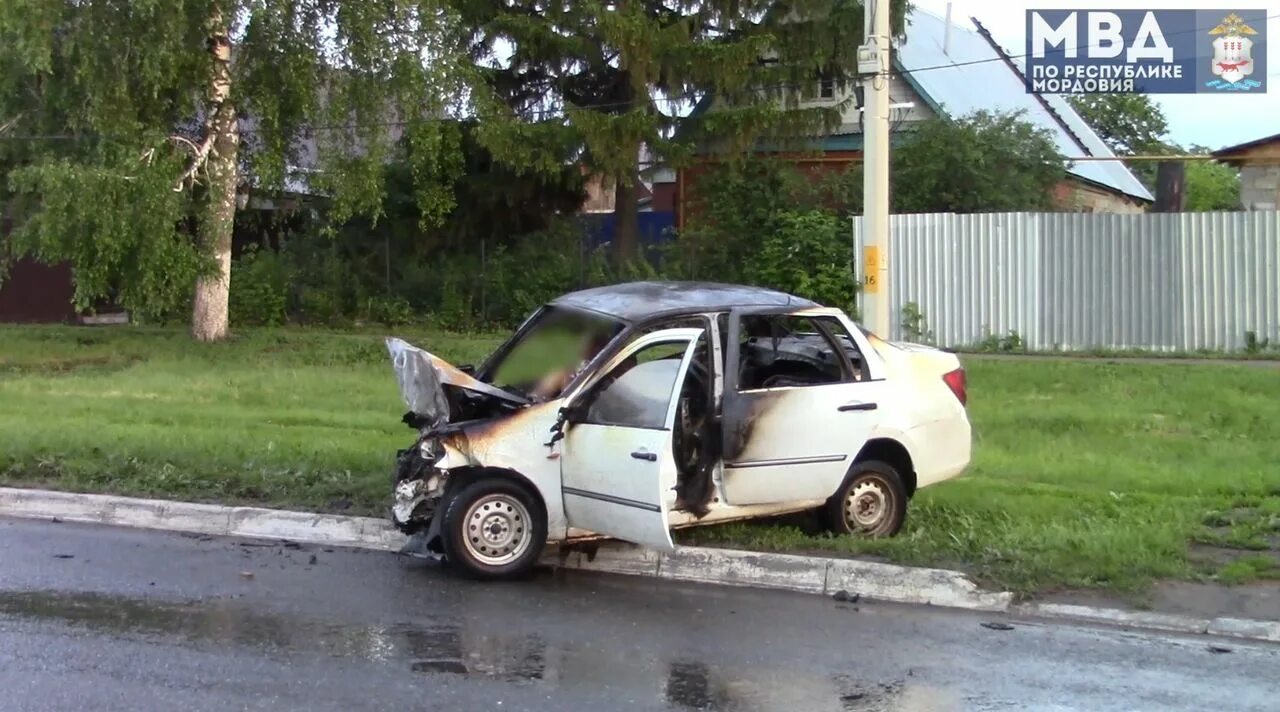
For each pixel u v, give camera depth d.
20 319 27.81
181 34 18.17
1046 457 11.00
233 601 6.88
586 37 23.39
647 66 23.23
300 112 20.16
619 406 7.34
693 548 7.72
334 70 20.02
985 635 6.53
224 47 20.06
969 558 7.53
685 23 23.05
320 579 7.41
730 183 24.94
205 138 20.19
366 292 26.94
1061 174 24.89
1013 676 5.86
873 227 11.79
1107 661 6.11
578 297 8.31
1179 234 19.81
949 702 5.47
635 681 5.65
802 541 7.83
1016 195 23.94
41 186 17.89
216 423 12.49
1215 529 8.31
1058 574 7.27
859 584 7.32
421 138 20.89
